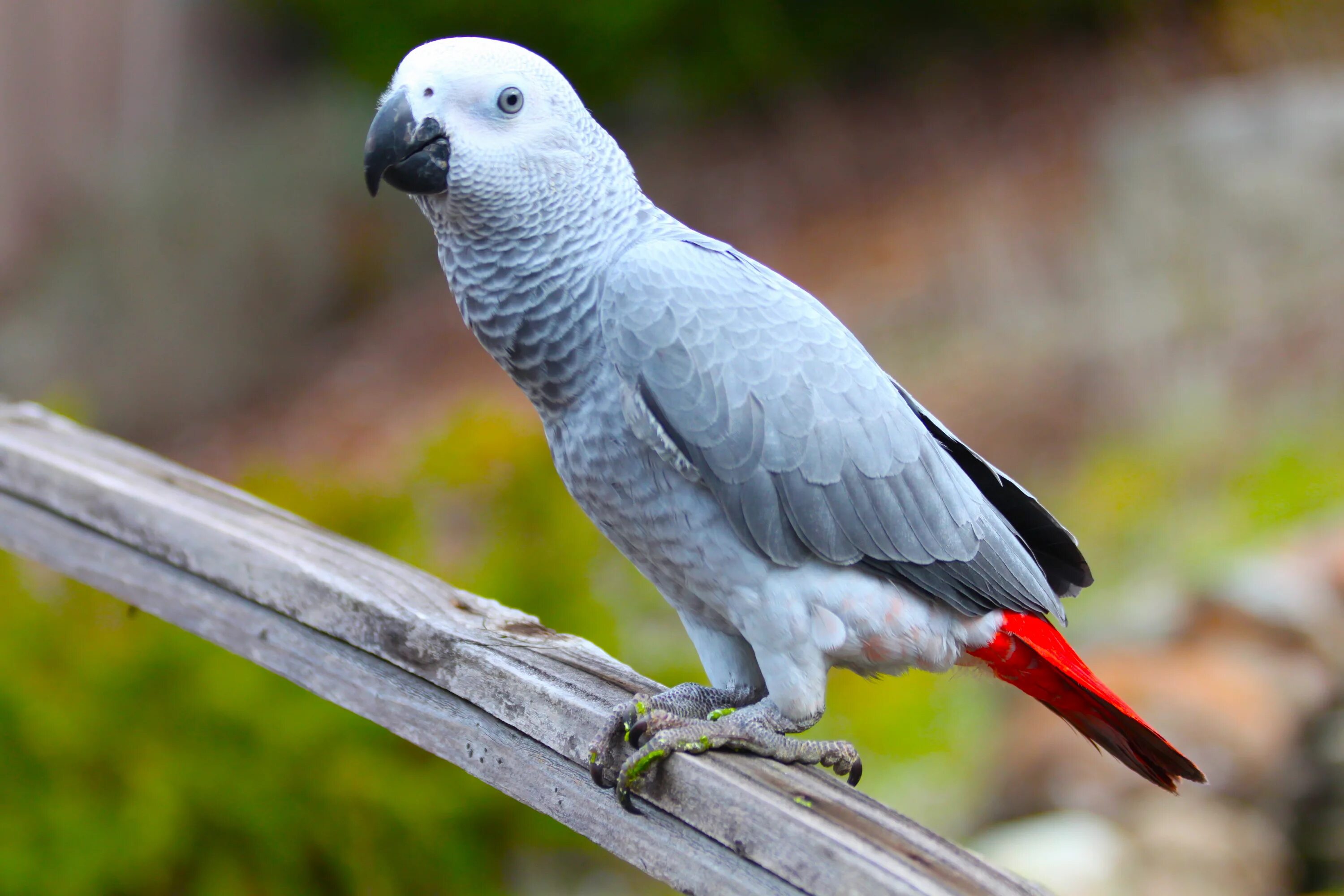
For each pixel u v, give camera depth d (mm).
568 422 3070
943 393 11258
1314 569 7438
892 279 12852
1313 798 6398
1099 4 14727
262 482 5656
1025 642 3164
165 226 15938
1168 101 13062
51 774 4730
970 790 6828
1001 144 14094
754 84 15695
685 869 2426
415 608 2963
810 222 14320
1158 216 11633
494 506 5539
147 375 15555
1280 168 11219
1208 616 7129
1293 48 12984
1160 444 10031
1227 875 5723
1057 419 10797
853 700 5535
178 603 3428
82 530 3682
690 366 2877
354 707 3023
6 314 15984
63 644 5035
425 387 14242
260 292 15938
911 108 15148
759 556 2936
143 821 4633
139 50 16609
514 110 2955
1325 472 9008
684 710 2891
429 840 4879
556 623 5277
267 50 16969
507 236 2977
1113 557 9023
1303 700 6598
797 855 2201
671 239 3084
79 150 16578
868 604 2980
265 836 4777
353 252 16203
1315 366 10211
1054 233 12461
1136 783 6145
